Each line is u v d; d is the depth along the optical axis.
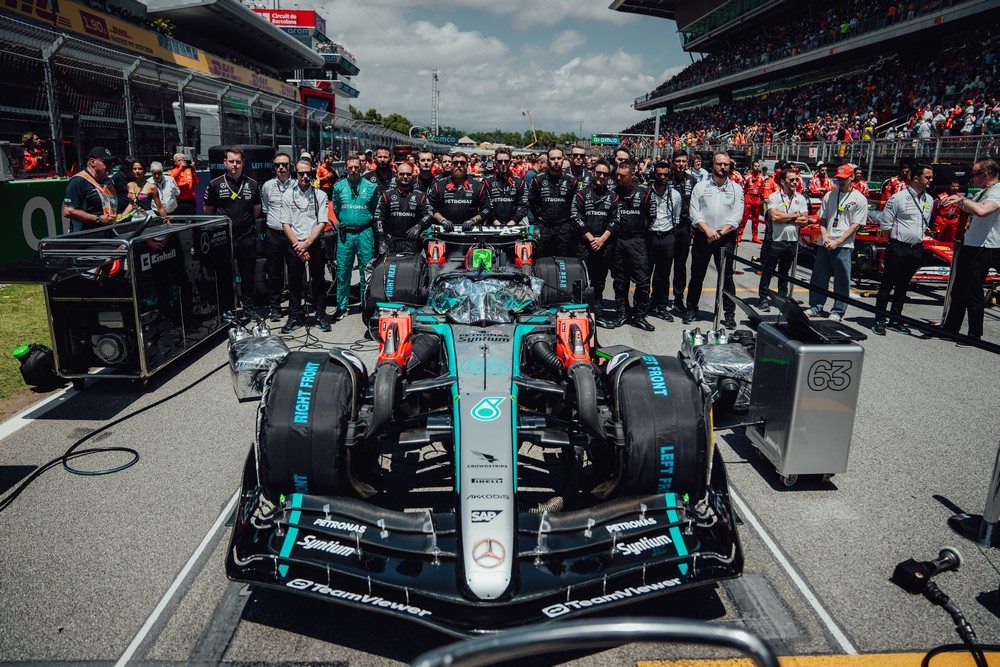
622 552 3.01
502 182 9.48
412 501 3.99
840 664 2.84
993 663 2.83
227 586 3.34
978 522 3.88
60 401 5.69
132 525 3.84
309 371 3.46
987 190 7.14
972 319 7.55
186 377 6.30
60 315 5.58
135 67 10.08
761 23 47.66
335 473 3.29
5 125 9.22
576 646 1.43
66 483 4.30
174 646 2.93
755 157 32.09
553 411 4.29
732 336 5.47
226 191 8.13
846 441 4.17
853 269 11.39
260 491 3.34
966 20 27.25
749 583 3.39
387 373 3.46
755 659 1.41
